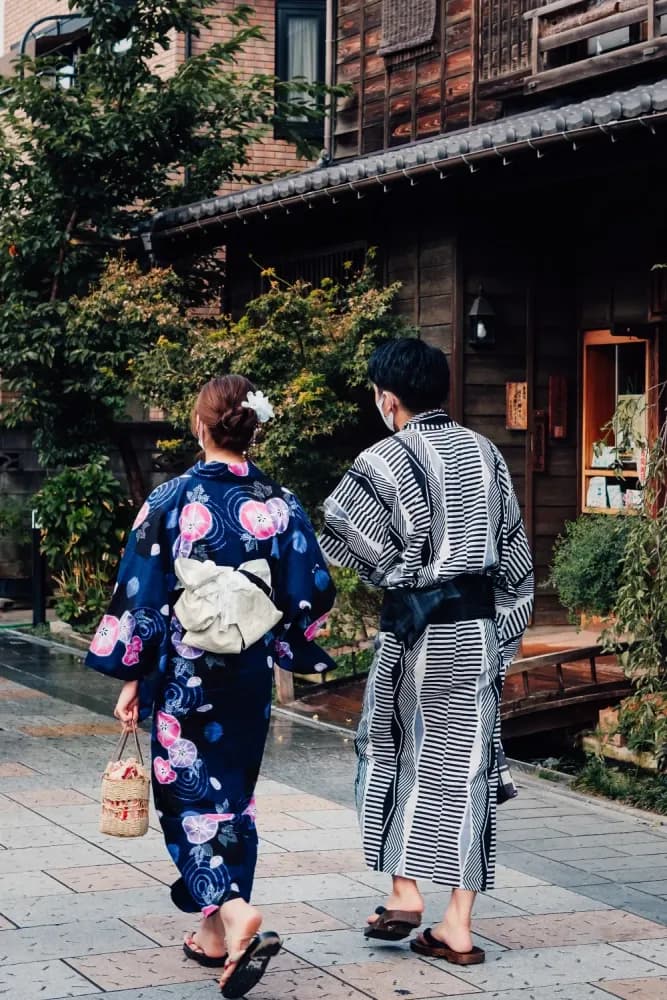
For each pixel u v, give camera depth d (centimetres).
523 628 402
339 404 975
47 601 1372
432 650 379
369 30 1305
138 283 1174
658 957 392
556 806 616
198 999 346
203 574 351
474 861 378
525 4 1112
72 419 1294
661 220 973
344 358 1005
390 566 386
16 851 488
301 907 430
